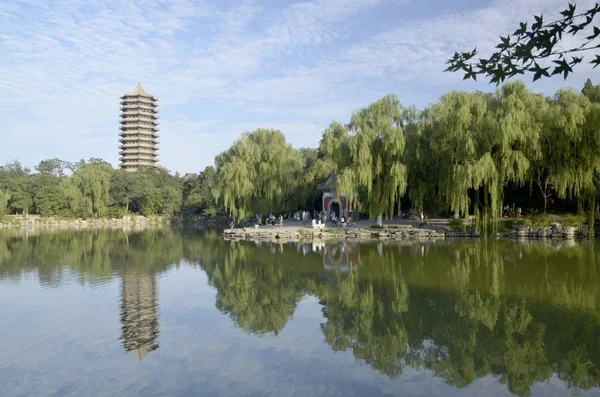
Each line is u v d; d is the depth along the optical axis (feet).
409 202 189.47
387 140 138.31
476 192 129.49
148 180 342.03
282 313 58.44
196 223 297.53
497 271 79.77
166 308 61.00
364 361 41.70
